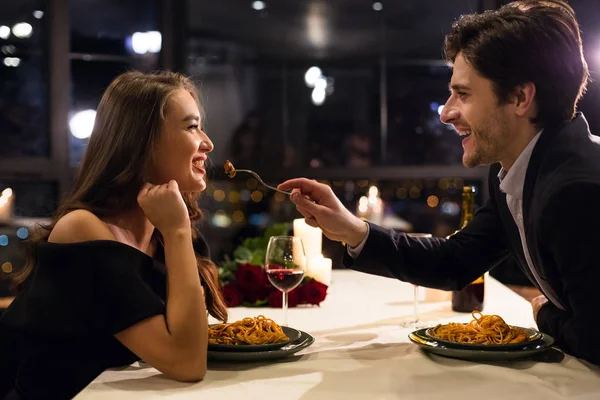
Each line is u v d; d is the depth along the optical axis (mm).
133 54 4215
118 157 1525
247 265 2195
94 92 4145
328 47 4727
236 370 1345
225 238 4617
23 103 3988
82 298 1351
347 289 2486
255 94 4742
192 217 1854
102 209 1515
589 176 1304
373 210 3182
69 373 1395
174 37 4223
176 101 1550
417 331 1554
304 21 4715
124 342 1326
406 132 4695
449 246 1766
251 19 4707
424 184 4488
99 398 1180
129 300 1324
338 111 4746
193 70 4676
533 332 1501
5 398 1451
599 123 2725
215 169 4559
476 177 4352
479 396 1174
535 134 1465
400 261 1723
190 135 1557
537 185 1396
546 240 1330
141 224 1591
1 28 3939
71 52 4105
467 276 1776
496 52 1415
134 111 1527
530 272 1597
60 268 1374
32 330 1363
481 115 1464
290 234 3014
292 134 4742
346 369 1340
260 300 2156
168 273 1367
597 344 1278
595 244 1269
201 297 1344
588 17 2770
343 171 4410
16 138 3982
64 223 1443
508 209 1599
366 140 4695
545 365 1354
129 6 4195
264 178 4531
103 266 1355
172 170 1559
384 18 4680
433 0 4617
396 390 1207
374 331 1745
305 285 2131
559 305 1536
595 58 2693
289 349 1400
